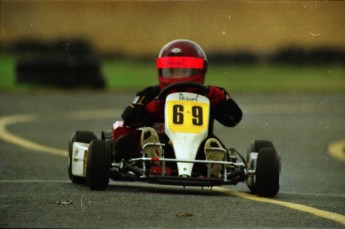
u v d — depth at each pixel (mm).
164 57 32562
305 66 156500
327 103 99938
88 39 150625
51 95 103500
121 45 151500
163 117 32594
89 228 21812
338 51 155000
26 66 116250
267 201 29469
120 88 119250
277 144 60031
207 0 136625
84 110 83812
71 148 35688
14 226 21609
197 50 32781
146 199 28188
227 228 22641
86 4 148500
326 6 55625
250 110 88375
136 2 145750
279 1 68125
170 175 31312
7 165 44000
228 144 59312
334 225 24047
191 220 23781
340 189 39312
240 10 134375
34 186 33375
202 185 30062
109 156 31109
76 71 116188
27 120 72062
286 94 114375
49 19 149250
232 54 155375
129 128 33156
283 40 156250
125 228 22062
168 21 142875
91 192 30469
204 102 31922
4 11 148750
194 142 31016
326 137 65438
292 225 23641
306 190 38500
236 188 37906
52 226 21797
